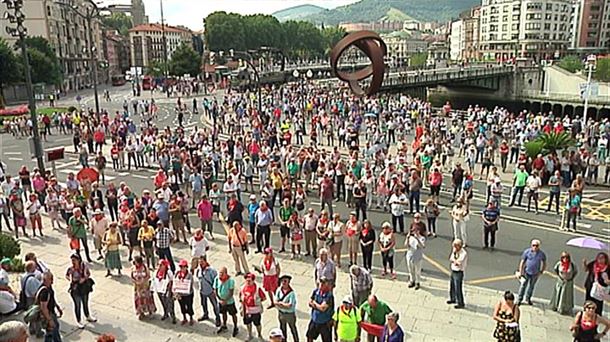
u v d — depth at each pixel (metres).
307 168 25.70
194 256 15.10
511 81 100.44
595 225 20.81
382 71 20.72
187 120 52.75
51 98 64.19
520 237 19.47
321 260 13.19
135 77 83.25
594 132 36.91
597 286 12.24
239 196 22.86
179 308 14.01
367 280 12.51
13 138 42.84
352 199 23.36
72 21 108.12
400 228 19.86
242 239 15.81
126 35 184.38
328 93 59.94
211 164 25.59
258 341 12.24
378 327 10.12
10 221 21.81
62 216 21.53
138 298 13.25
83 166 29.66
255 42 146.75
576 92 94.12
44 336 11.73
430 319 13.30
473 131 34.66
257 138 33.75
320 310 10.95
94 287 15.32
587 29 154.75
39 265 12.84
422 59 166.12
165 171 27.22
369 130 36.34
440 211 22.67
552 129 33.19
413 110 45.72
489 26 164.75
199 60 104.62
